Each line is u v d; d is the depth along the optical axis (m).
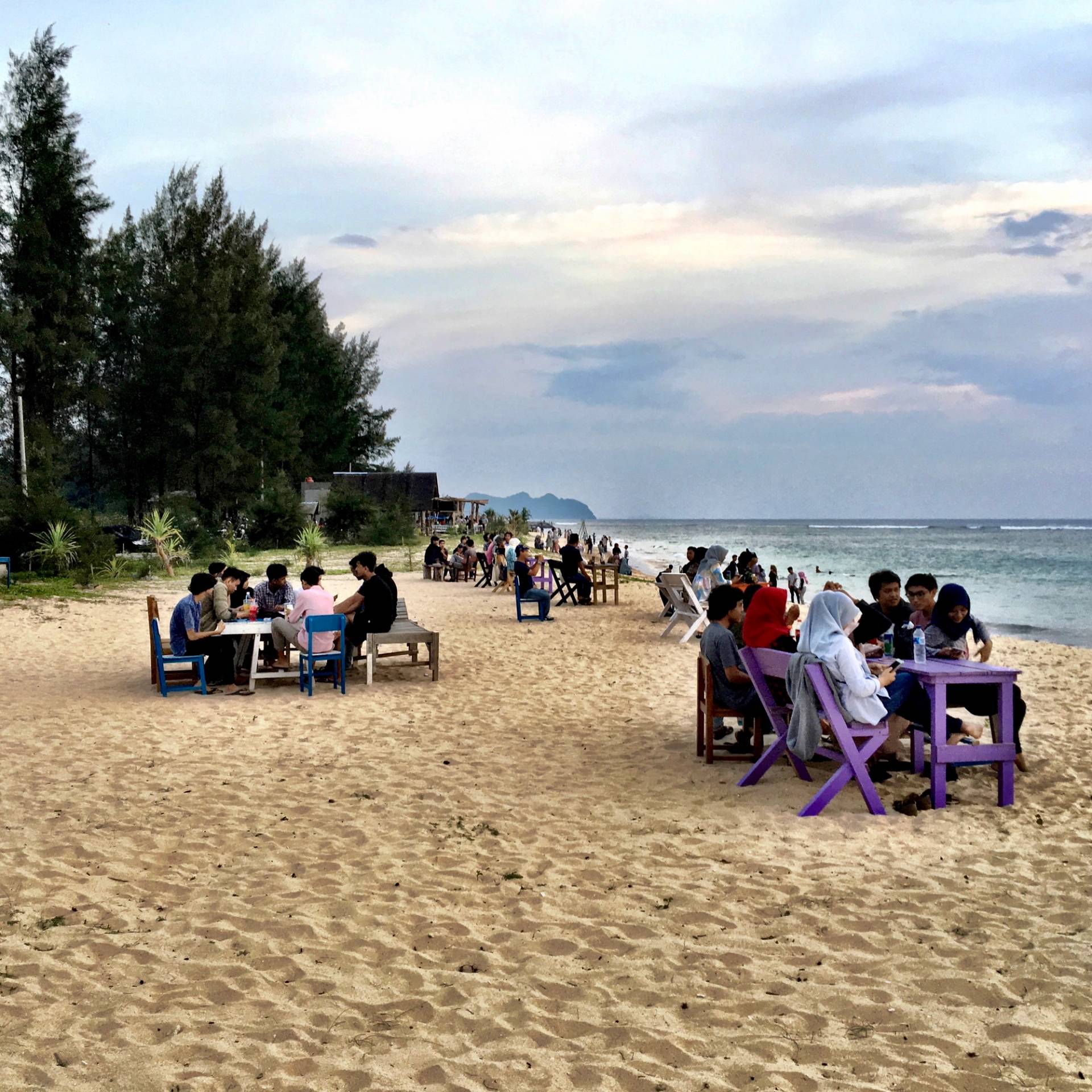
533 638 16.14
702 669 8.09
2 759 7.99
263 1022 3.79
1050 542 121.69
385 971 4.24
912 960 4.26
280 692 11.12
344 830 6.18
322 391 84.75
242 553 46.44
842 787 6.49
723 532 199.75
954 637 7.54
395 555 45.59
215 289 58.59
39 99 49.94
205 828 6.23
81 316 51.62
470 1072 3.42
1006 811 6.48
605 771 7.66
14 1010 3.85
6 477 48.22
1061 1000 3.87
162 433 59.41
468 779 7.44
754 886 5.16
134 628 16.95
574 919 4.78
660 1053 3.54
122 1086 3.32
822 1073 3.38
